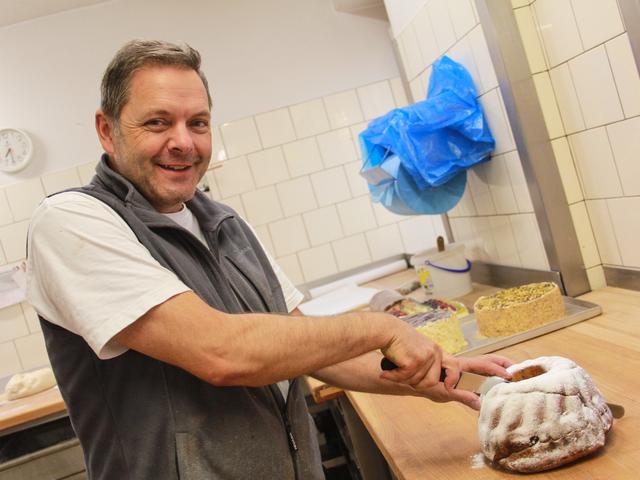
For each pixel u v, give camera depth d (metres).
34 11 2.90
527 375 1.03
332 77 3.14
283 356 0.89
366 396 1.43
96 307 0.89
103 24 3.02
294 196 3.13
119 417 1.00
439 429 1.16
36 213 0.97
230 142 3.09
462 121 1.95
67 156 3.02
